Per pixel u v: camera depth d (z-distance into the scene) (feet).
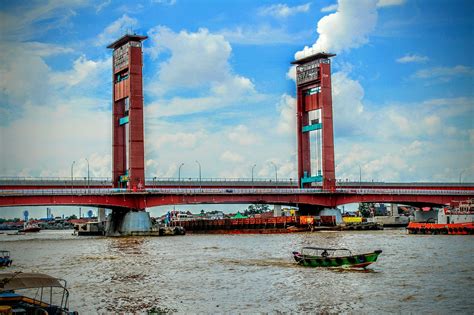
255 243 374.22
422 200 638.12
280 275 214.69
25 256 310.45
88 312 156.87
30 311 129.80
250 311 154.40
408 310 152.46
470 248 306.55
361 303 161.89
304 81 632.38
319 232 516.32
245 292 181.57
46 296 178.50
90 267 250.98
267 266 241.35
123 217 538.88
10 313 124.57
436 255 270.87
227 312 153.79
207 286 193.98
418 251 291.79
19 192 465.06
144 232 525.34
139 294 181.57
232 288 189.26
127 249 346.95
